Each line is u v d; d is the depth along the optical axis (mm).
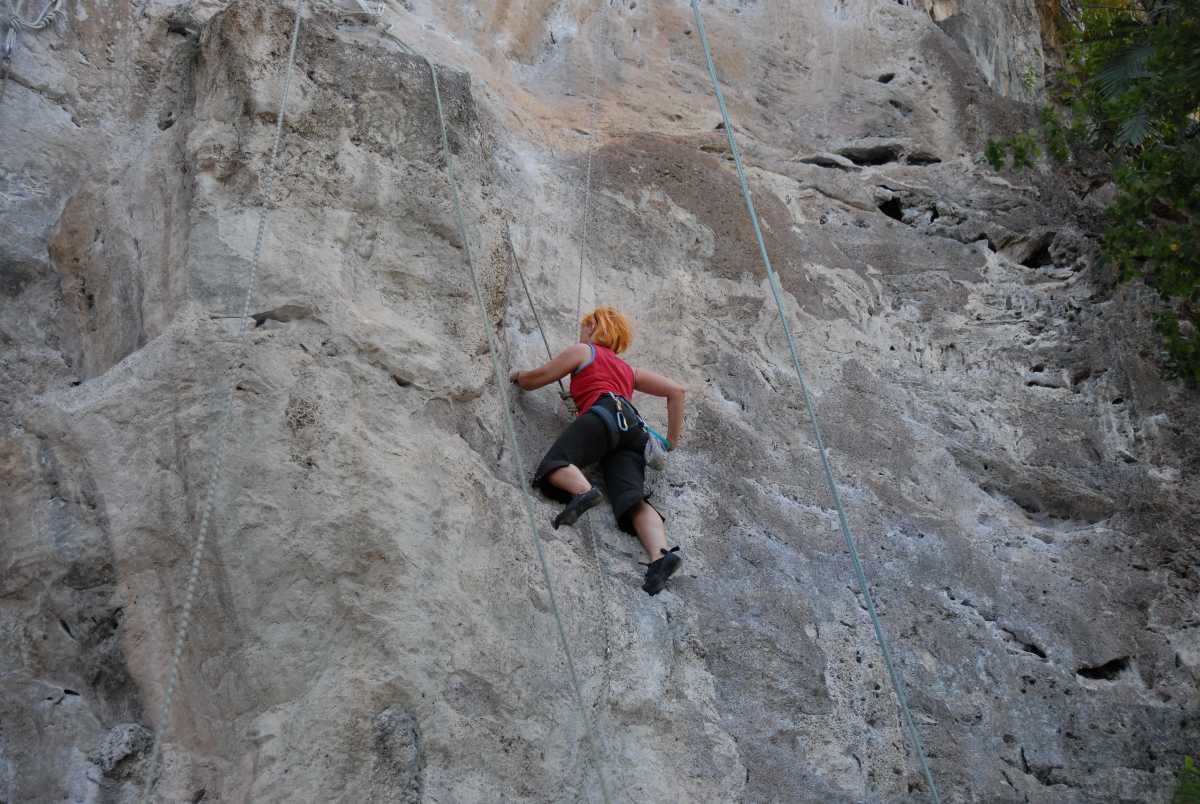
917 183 8062
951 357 7137
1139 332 7219
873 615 4578
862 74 8703
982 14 9336
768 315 6664
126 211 5184
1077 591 6016
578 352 5422
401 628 4312
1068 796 5223
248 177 4906
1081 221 7977
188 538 4250
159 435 4379
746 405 6195
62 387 4898
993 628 5734
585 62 8094
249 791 3941
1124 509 6473
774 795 4738
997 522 6270
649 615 4984
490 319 5328
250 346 4504
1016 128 8516
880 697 5246
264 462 4324
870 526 5898
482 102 6809
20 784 3934
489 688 4422
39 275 5148
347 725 4109
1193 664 5852
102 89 5797
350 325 4762
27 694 4090
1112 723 5512
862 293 7227
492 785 4270
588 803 4391
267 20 5238
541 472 5086
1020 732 5371
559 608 4754
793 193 7633
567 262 6352
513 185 6477
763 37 8719
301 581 4242
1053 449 6738
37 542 4262
